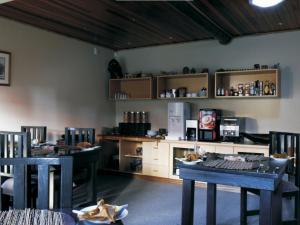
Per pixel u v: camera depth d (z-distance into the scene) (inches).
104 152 209.0
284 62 171.8
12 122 158.6
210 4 132.4
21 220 45.4
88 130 146.3
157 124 212.8
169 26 168.7
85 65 205.0
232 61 186.9
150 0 128.9
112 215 47.2
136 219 119.6
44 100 176.1
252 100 180.4
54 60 181.9
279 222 86.4
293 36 169.6
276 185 80.0
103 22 162.4
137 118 219.5
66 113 190.5
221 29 168.7
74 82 196.2
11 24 157.5
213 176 86.9
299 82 167.6
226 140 171.5
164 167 183.6
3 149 104.3
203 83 195.0
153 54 216.2
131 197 150.1
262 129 177.3
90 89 209.2
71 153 109.7
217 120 175.0
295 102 168.7
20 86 162.4
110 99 223.0
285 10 140.3
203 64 196.7
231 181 83.7
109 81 223.1
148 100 217.2
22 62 163.3
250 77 180.4
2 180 103.3
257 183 79.7
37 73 171.8
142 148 194.7
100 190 162.6
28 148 100.3
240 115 183.9
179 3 125.3
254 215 117.0
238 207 137.0
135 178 193.8
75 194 150.3
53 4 136.3
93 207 50.9
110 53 227.8
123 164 203.0
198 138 175.9
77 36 192.2
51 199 97.6
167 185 175.2
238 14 146.1
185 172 92.9
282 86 172.1
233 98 184.5
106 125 223.3
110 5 136.6
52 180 98.5
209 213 108.3
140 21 159.6
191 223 95.1
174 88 205.0
